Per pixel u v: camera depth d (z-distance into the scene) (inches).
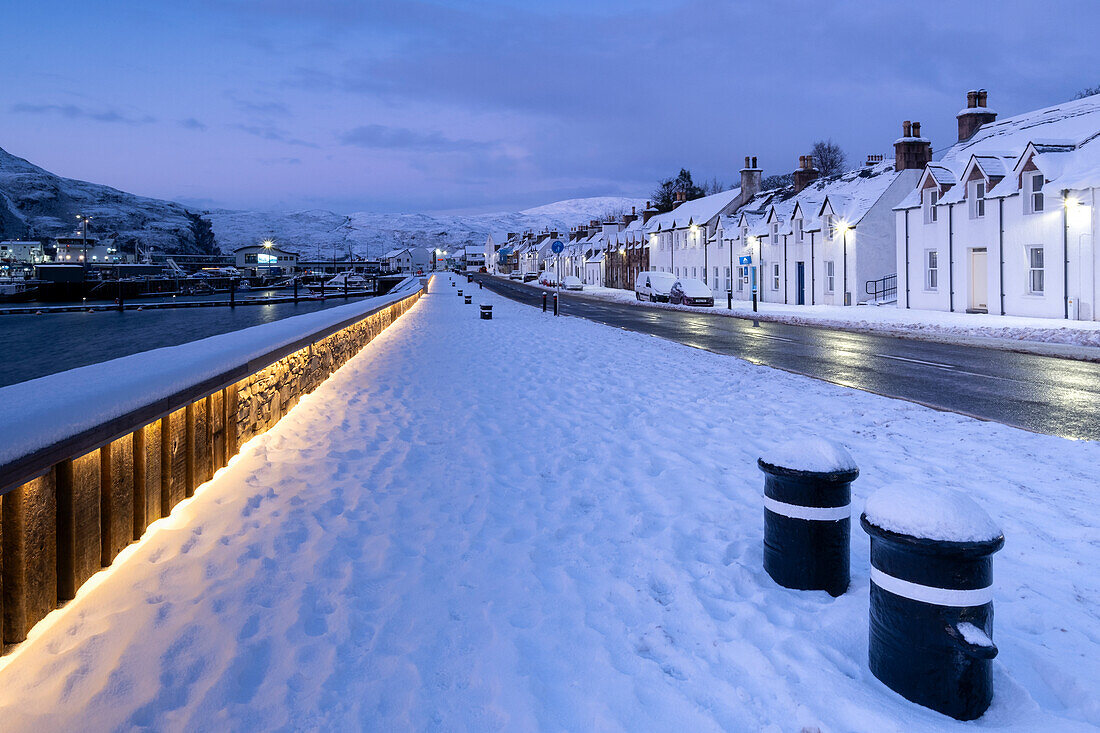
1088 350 682.8
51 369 1347.2
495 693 126.6
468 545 197.6
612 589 169.9
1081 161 1025.5
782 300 1817.2
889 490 129.1
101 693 121.2
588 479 262.8
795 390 464.4
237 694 125.0
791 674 130.3
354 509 225.8
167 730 114.1
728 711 120.4
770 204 2036.2
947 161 1499.8
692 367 586.6
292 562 181.5
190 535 193.3
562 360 640.4
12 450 116.3
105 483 170.7
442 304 1887.3
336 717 119.2
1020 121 1472.7
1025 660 136.6
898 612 123.7
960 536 116.5
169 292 4562.0
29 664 128.6
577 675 133.0
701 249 2313.0
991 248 1153.4
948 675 118.4
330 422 358.6
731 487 251.3
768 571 174.6
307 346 424.2
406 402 421.7
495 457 294.0
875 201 1509.6
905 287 1382.9
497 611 158.9
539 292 2778.1
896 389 481.1
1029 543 194.5
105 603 152.6
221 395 261.6
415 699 124.6
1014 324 932.6
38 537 143.0
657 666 135.3
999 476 259.3
